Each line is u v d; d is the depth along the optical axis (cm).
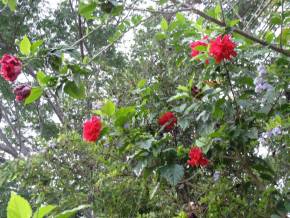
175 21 356
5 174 490
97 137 290
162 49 445
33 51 255
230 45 274
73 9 812
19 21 892
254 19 341
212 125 300
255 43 308
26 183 486
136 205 402
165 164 297
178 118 350
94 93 497
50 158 478
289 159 334
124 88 454
